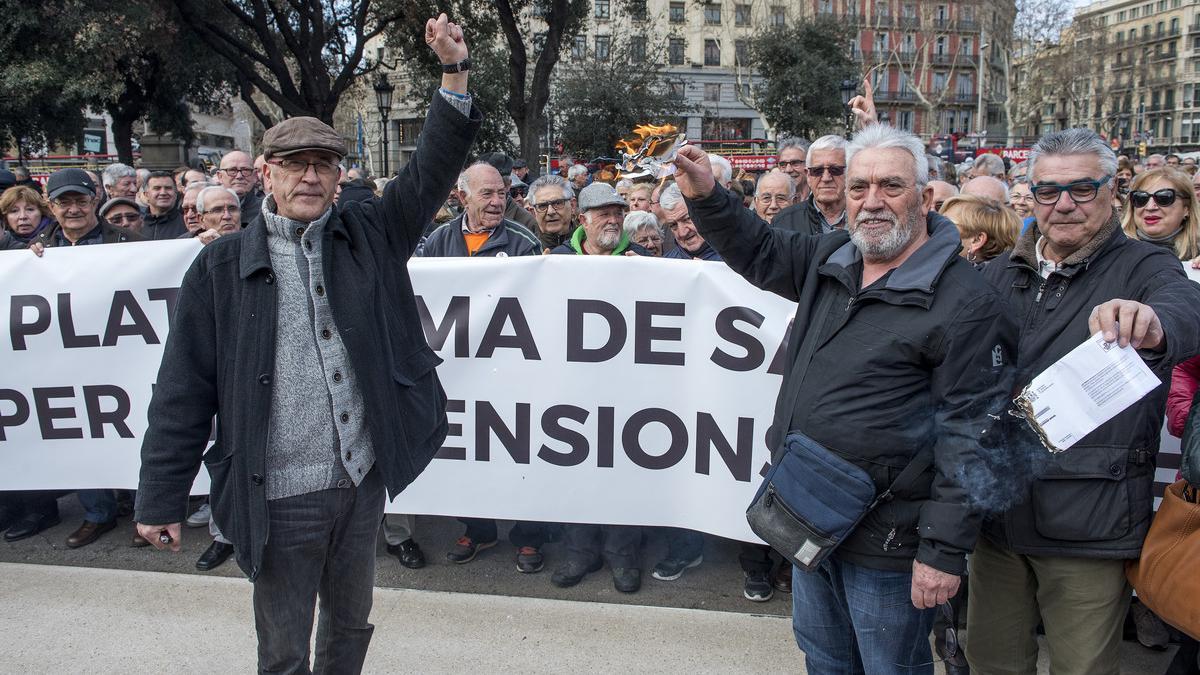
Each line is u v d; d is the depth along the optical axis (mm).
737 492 3371
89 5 14758
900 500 1916
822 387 1959
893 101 57531
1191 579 1976
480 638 3100
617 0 27984
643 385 3436
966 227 3115
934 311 1835
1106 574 2150
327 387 2072
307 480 2068
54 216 4816
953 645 2492
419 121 40594
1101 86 66500
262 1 17312
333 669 2312
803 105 34844
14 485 3846
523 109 17406
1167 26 89812
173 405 2053
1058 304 2180
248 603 3346
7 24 14641
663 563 3662
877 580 1978
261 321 2012
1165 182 3270
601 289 3416
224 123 48719
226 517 2068
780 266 2260
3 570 3621
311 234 2053
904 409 1872
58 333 3771
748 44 37438
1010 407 2029
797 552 1938
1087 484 2100
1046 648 3105
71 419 3824
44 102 18062
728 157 17172
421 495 3594
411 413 2207
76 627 3154
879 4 45500
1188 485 2107
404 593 3447
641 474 3471
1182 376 2395
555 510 3533
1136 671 2973
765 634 3145
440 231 4598
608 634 3133
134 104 21266
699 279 3354
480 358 3514
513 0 17250
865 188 1919
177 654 2988
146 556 3881
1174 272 2045
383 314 2135
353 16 18906
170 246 3750
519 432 3525
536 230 5602
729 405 3354
